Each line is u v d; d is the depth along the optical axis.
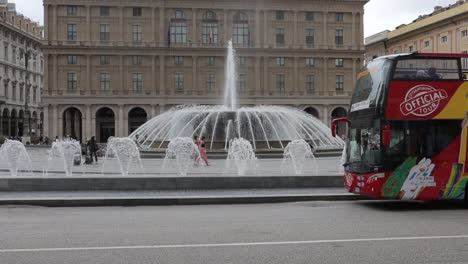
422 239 9.97
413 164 14.61
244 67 91.19
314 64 93.06
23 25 103.69
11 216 13.65
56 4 86.25
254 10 90.88
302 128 40.16
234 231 11.00
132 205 15.97
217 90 90.75
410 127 14.62
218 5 89.88
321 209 15.01
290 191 17.78
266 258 8.39
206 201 16.27
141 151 37.00
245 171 25.02
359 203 16.47
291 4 91.62
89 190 17.61
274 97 91.50
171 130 39.25
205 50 89.88
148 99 88.69
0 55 92.00
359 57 94.00
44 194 16.92
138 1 88.00
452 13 82.38
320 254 8.66
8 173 24.56
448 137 14.84
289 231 10.98
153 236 10.41
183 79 90.25
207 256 8.55
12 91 98.31
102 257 8.51
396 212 14.34
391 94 14.53
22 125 103.62
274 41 91.75
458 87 14.95
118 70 88.31
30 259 8.37
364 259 8.30
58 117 87.06
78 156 30.97
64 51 86.75
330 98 93.00
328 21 93.19
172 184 17.91
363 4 93.56
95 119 88.25
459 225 11.84
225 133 36.72
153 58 88.75
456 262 8.08
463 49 79.25
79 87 87.56
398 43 101.62
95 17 87.56
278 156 34.59
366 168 14.84
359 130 15.50
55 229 11.36
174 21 89.81
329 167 27.52
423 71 14.79
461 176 14.88
